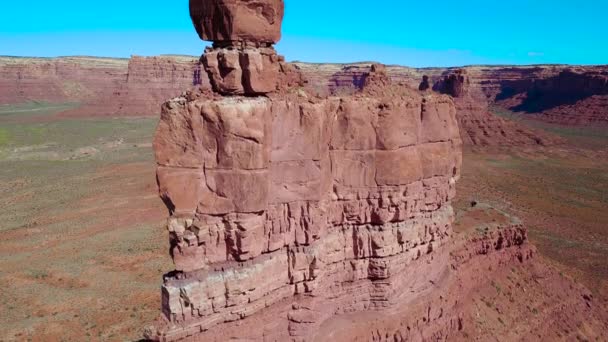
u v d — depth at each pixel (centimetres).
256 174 1766
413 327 2342
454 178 2561
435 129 2375
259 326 1920
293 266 1969
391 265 2250
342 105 2089
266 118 1783
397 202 2202
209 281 1773
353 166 2139
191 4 1830
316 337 2075
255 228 1823
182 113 1714
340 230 2188
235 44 1800
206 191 1764
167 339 1716
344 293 2223
